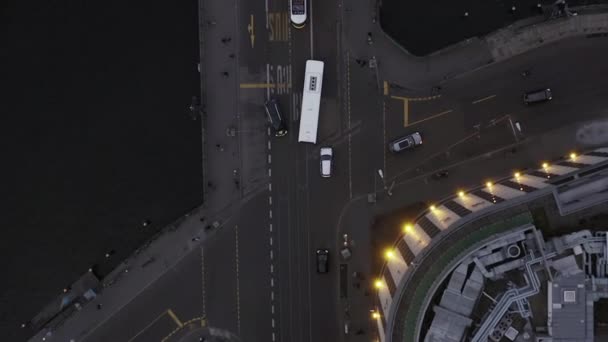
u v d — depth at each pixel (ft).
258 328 360.89
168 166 359.87
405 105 357.82
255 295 361.10
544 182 306.35
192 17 359.05
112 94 360.69
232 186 360.48
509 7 355.97
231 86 359.87
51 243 359.87
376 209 358.64
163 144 360.07
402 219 356.59
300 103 358.43
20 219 360.07
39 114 360.69
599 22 354.74
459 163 356.79
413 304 285.64
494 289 280.72
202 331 360.48
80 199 360.69
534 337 278.67
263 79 359.87
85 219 360.48
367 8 356.79
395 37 358.02
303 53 358.02
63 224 360.07
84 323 363.97
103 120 361.30
